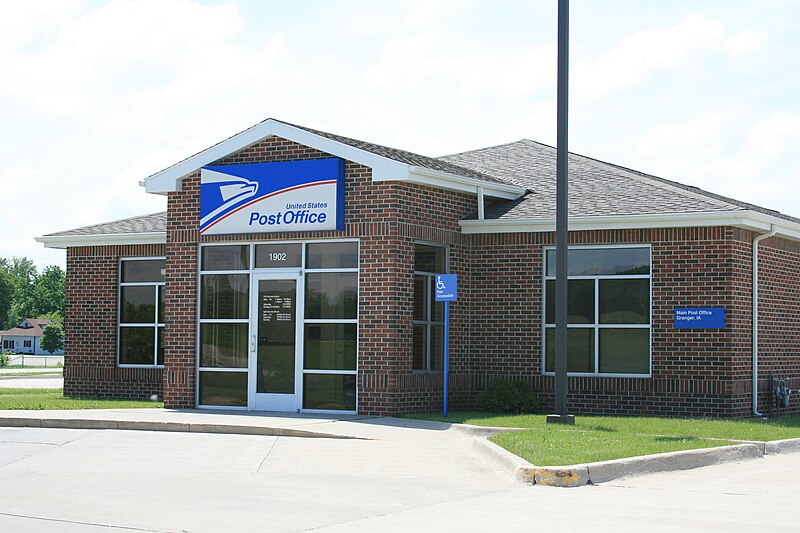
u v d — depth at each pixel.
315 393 20.36
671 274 20.03
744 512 10.20
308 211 20.36
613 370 20.62
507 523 9.53
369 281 19.84
